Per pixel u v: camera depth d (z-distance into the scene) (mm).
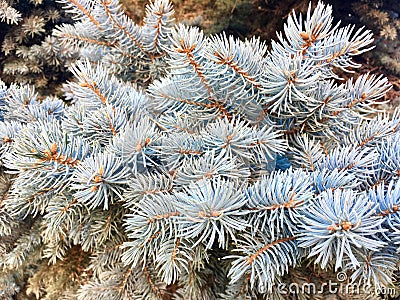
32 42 585
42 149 172
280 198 159
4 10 504
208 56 177
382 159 197
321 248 138
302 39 180
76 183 192
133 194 182
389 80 691
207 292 218
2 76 567
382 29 693
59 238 234
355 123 195
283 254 158
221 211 149
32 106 251
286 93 173
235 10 702
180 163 187
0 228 246
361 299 210
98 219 206
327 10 169
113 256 228
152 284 228
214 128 176
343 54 185
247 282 201
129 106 235
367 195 173
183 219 164
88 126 210
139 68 305
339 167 189
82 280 257
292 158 208
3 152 224
